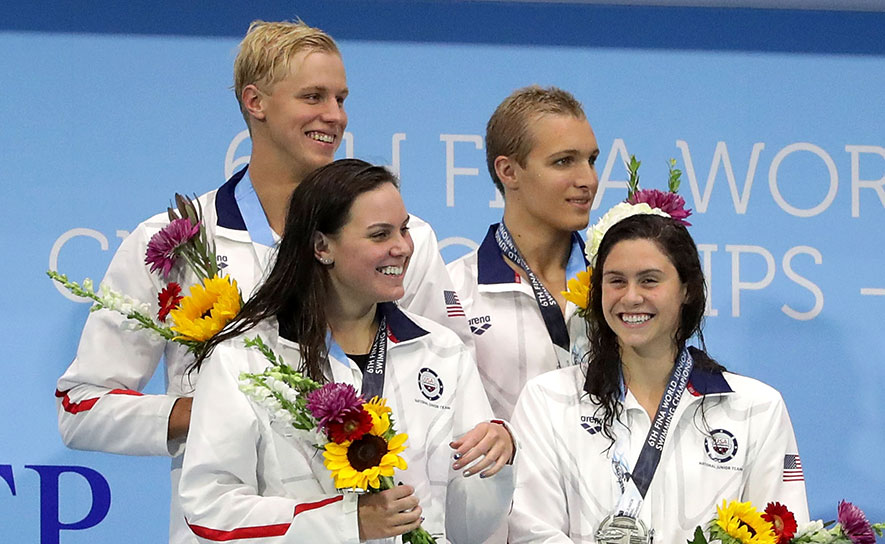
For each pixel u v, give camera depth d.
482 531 11.66
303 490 10.78
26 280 16.80
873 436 17.66
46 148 16.98
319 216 10.98
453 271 14.91
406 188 17.52
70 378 12.69
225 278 11.61
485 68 17.80
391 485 10.41
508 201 14.91
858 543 11.39
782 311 17.64
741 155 17.83
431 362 11.51
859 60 18.16
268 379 10.47
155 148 17.23
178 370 12.52
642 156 17.73
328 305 11.27
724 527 11.27
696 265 12.30
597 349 12.57
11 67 17.00
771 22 18.06
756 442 12.27
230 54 17.45
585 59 17.86
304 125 12.77
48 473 16.64
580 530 12.15
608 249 12.33
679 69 17.91
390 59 17.64
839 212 17.86
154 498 16.89
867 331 17.77
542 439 12.46
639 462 12.16
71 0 17.19
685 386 12.38
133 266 12.78
